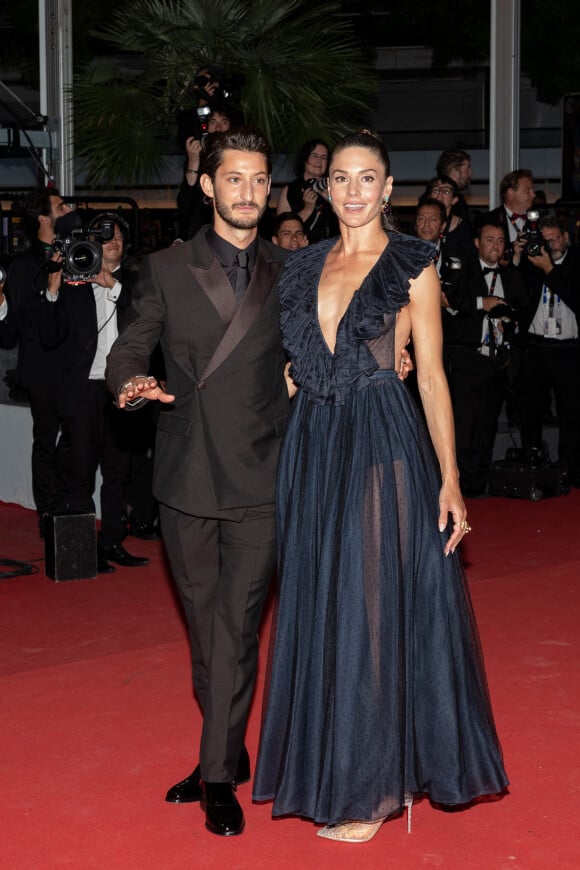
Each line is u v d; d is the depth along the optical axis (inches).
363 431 141.9
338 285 144.7
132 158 502.3
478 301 346.9
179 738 175.5
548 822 148.3
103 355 272.7
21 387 315.0
